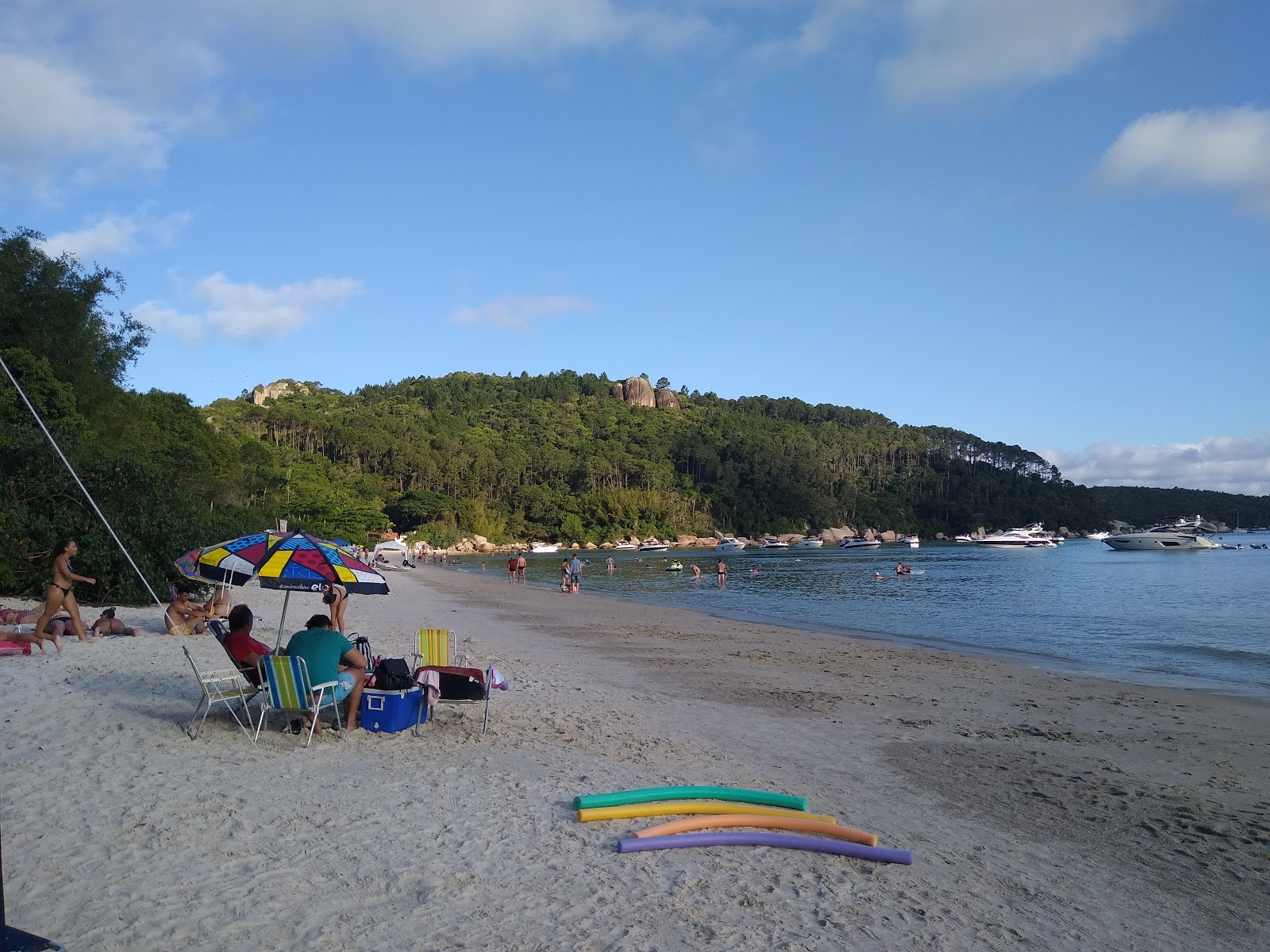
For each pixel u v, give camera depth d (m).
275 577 9.04
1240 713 12.79
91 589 18.91
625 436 180.62
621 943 4.59
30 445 18.66
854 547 126.69
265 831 5.93
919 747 10.05
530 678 13.69
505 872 5.46
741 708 12.15
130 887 4.97
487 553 121.75
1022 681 15.62
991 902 5.52
